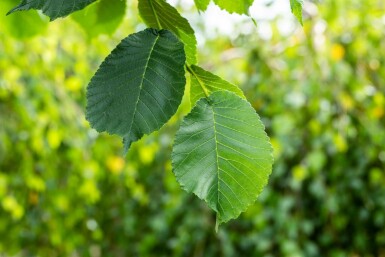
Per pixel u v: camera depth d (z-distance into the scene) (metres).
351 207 3.41
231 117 0.52
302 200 3.44
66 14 0.49
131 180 3.82
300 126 3.32
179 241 3.53
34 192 3.55
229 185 0.51
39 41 3.20
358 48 3.34
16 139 3.47
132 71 0.51
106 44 3.63
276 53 3.58
